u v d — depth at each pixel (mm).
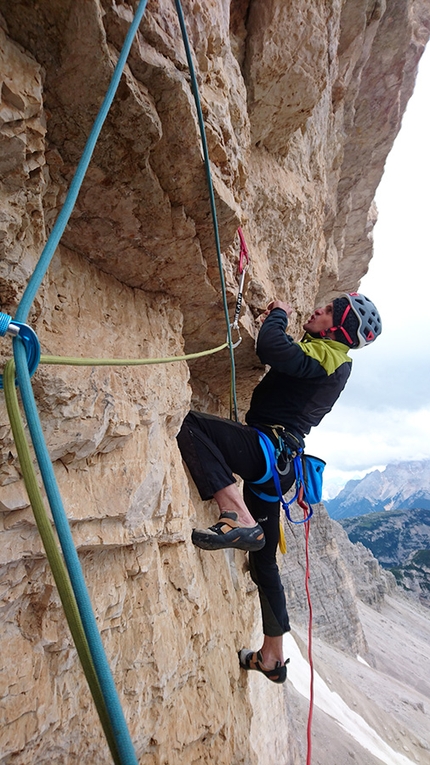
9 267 1666
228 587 3934
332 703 20703
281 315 3352
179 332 3109
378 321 3348
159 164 2062
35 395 1892
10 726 1836
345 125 7312
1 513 1858
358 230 10227
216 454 3084
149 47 1760
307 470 3395
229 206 2373
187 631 2875
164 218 2287
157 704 2494
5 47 1453
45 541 917
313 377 3195
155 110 1820
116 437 2336
